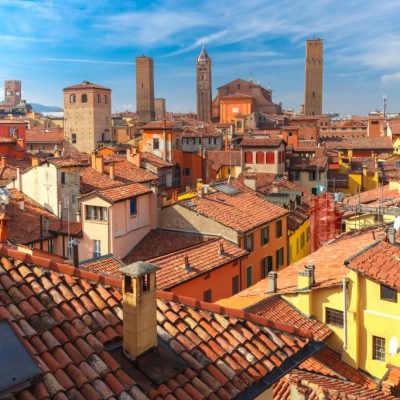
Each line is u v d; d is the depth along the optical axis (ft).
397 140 409.69
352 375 82.69
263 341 45.73
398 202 150.00
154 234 150.51
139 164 244.63
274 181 222.89
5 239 52.39
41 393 30.48
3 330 33.01
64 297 39.83
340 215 167.53
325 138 505.25
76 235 147.43
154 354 38.42
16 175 193.57
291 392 61.11
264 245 152.46
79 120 453.58
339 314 87.76
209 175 302.25
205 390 37.32
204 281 120.57
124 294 37.68
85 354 35.42
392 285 80.07
